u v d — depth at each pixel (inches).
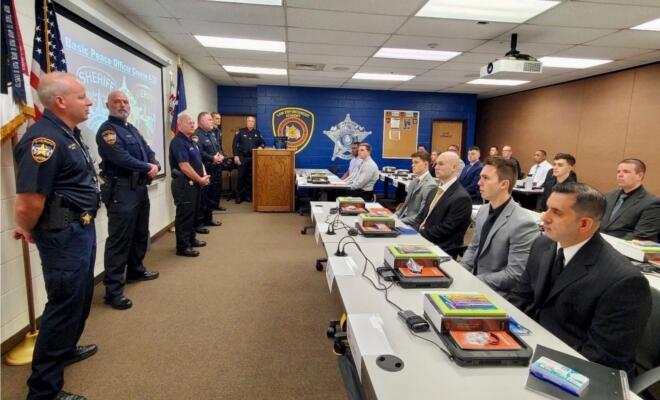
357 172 231.9
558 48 173.9
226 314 107.6
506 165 78.9
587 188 53.8
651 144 201.0
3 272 84.0
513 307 56.7
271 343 93.2
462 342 43.8
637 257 84.4
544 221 57.1
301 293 123.2
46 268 66.9
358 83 297.3
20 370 79.9
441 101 337.1
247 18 142.6
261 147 292.7
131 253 126.1
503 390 37.7
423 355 43.4
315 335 97.4
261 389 76.4
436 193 121.9
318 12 134.1
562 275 56.3
